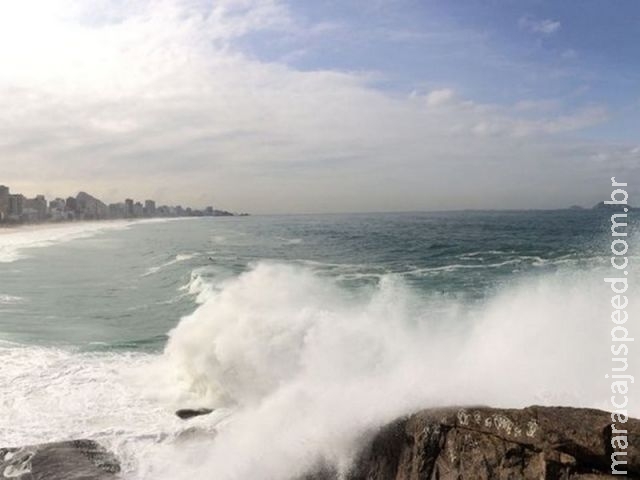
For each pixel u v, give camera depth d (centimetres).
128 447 772
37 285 2580
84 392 1002
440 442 596
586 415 533
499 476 543
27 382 1056
